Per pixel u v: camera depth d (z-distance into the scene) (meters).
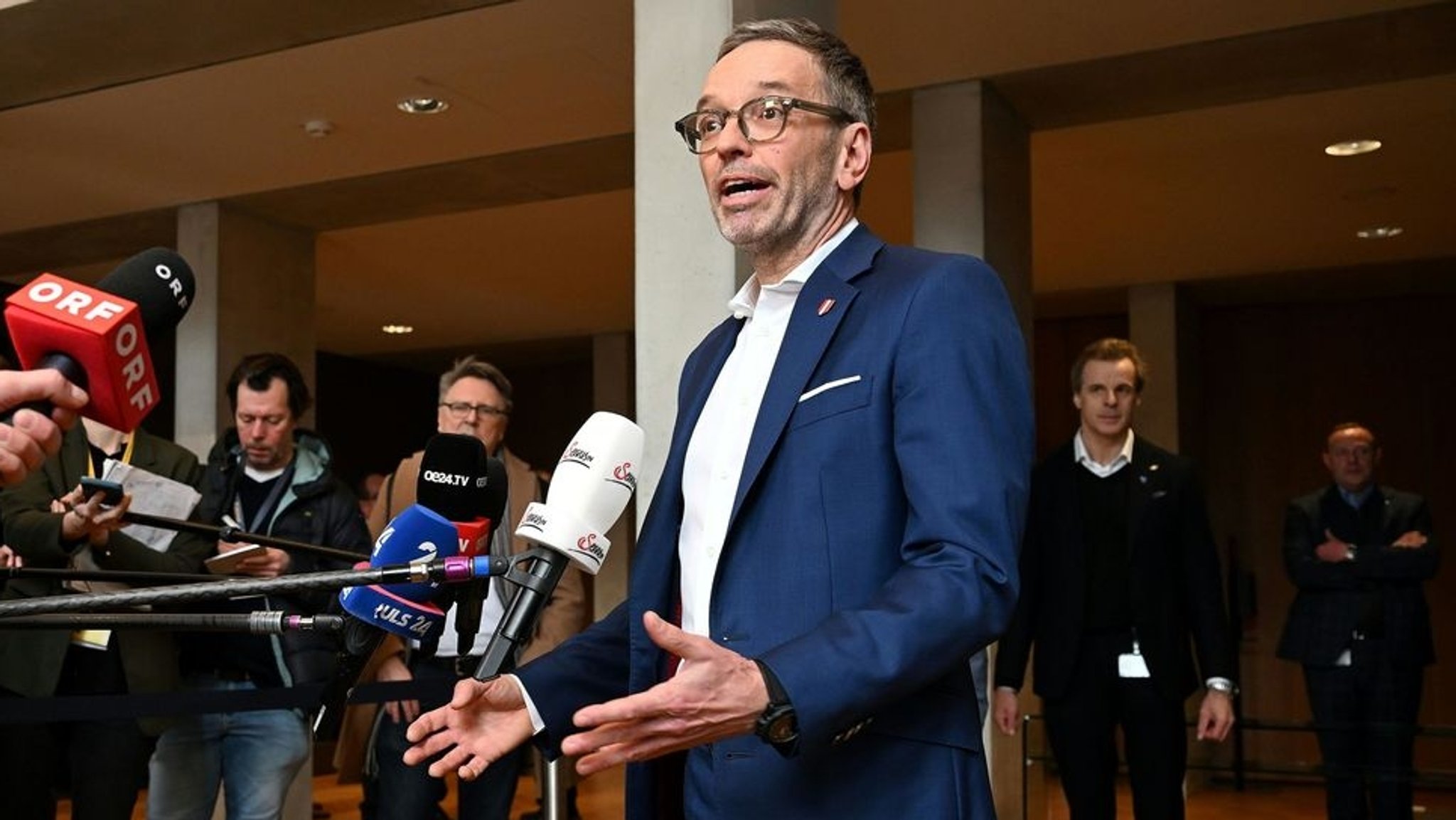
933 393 1.40
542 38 5.23
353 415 13.08
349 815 7.04
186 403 7.50
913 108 5.73
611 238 8.61
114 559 3.13
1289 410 10.36
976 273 1.49
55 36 5.12
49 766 3.22
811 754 1.40
